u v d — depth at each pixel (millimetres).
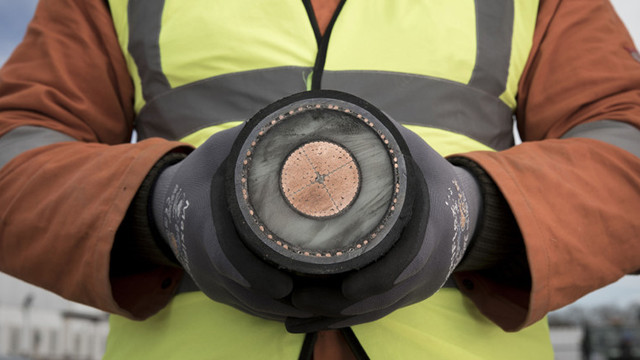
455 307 760
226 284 558
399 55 833
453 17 867
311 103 555
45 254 664
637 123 788
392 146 541
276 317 600
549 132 906
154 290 747
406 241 520
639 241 683
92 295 667
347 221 517
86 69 922
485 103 876
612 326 9758
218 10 864
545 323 835
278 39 846
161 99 875
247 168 534
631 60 908
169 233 615
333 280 515
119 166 667
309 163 537
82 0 958
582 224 659
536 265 634
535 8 968
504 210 671
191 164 601
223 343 713
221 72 840
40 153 731
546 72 932
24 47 948
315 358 706
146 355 753
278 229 516
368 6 862
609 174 702
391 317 721
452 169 616
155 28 894
